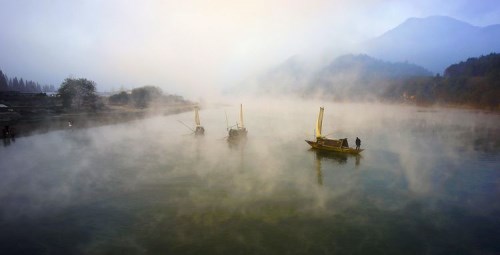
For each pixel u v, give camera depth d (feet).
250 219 88.12
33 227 84.28
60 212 93.30
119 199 102.83
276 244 75.15
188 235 79.30
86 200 102.22
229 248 73.10
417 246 75.15
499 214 92.89
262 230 82.02
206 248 73.20
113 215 91.04
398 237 79.15
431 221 88.33
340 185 118.11
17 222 87.25
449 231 82.53
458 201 102.83
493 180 124.36
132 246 74.23
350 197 105.81
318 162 151.64
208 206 96.94
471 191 112.06
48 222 87.04
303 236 79.10
